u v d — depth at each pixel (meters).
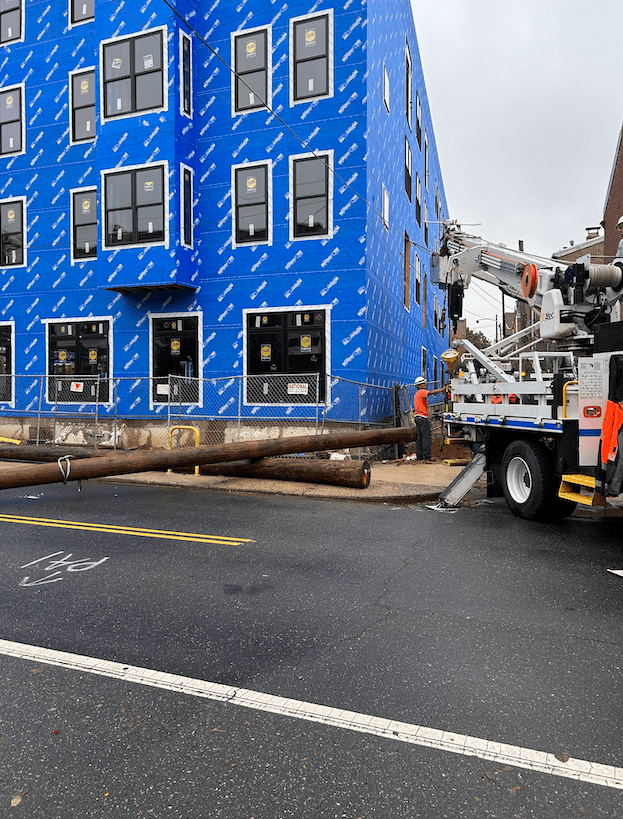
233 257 15.80
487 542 6.93
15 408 18.48
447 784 2.68
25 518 8.34
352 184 14.62
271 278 15.41
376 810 2.51
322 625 4.47
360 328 14.57
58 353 18.00
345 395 14.66
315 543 6.91
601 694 3.47
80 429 17.19
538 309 9.59
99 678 3.67
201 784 2.68
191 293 16.23
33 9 18.22
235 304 15.79
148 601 5.00
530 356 8.84
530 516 7.95
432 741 3.00
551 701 3.39
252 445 11.03
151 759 2.86
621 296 7.80
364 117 14.50
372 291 15.20
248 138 15.65
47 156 18.14
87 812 2.51
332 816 2.48
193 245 16.12
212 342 16.03
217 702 3.38
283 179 15.28
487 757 2.87
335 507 9.16
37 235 18.27
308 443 11.65
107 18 16.03
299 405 15.04
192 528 7.70
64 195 17.89
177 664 3.84
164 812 2.50
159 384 16.59
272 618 4.61
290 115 15.18
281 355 15.36
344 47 14.65
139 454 10.03
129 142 15.78
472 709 3.29
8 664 3.86
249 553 6.47
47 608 4.85
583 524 7.91
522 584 5.41
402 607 4.84
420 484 10.78
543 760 2.85
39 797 2.60
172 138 15.33
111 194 16.02
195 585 5.40
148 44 15.59
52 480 9.00
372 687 3.54
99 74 16.12
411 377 21.72
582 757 2.88
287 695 3.45
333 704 3.35
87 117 17.59
